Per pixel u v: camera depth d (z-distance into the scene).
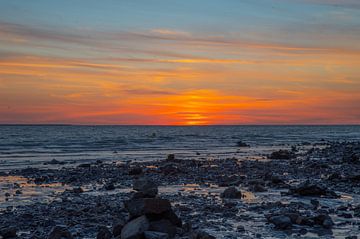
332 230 16.34
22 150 66.50
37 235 15.42
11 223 17.19
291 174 35.50
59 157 54.62
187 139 111.25
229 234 15.55
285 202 22.39
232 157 55.28
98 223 17.38
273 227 16.75
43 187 28.55
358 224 17.30
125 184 29.78
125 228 14.02
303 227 16.80
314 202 21.64
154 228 14.16
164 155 58.25
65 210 19.66
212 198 23.58
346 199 23.42
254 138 121.31
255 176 33.88
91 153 61.41
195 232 13.90
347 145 71.81
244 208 20.56
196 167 41.25
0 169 40.22
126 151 66.19
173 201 22.28
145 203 14.38
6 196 24.61
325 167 40.12
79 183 30.59
